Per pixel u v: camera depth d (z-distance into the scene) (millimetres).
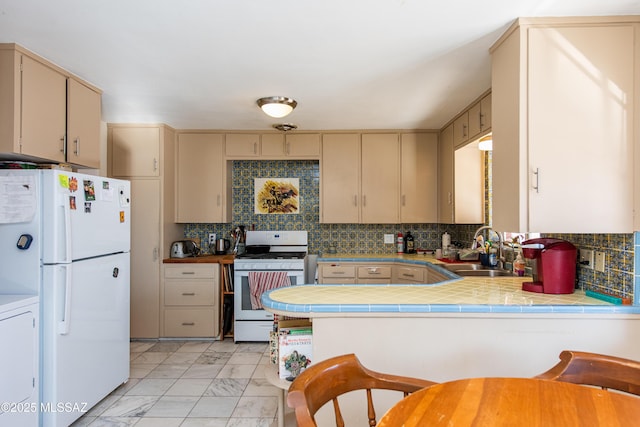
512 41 1711
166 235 3578
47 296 1895
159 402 2365
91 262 2154
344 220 3803
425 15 1620
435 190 3770
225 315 3648
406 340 1639
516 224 1673
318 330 1647
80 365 2068
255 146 3779
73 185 2016
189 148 3762
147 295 3521
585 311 1580
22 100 1916
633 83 1623
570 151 1634
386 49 1950
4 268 1884
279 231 4059
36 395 1841
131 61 2100
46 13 1591
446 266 2988
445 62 2107
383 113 3172
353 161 3797
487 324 1626
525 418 880
